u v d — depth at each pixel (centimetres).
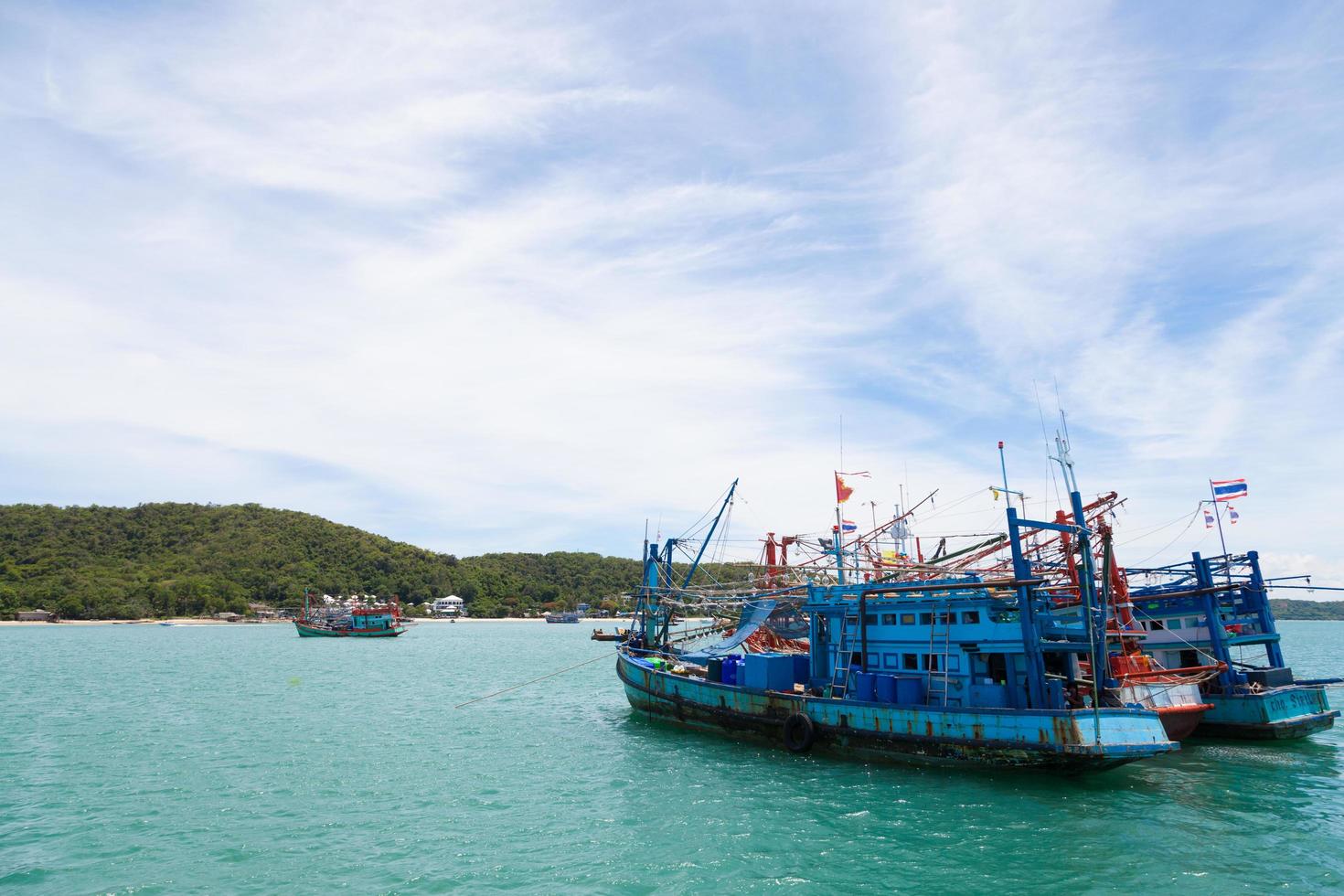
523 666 9200
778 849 2278
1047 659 3275
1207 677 3822
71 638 14700
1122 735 2798
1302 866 2139
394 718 4888
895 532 4325
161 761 3538
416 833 2475
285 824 2573
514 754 3694
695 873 2103
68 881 2062
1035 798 2745
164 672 7919
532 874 2106
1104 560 3344
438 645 13612
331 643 14138
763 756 3506
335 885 2036
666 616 5306
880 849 2269
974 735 2972
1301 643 14088
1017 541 3083
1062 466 3797
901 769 3153
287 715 4972
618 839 2389
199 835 2456
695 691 4081
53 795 2934
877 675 3369
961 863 2162
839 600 3688
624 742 3984
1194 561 4134
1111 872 2092
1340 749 3609
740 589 5122
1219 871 2098
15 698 5756
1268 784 2977
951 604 3269
